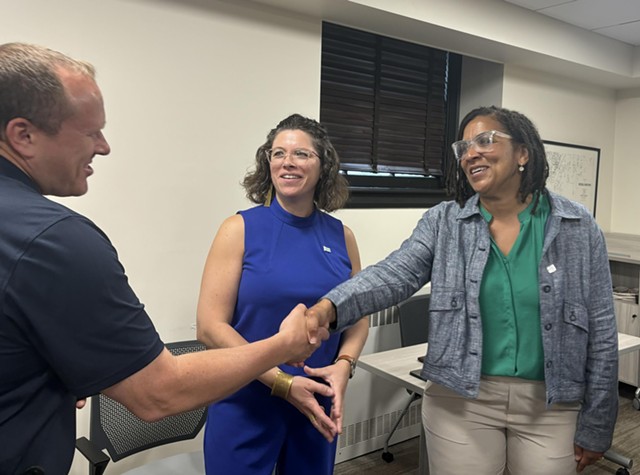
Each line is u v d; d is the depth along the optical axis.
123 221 2.04
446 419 1.34
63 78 0.79
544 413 1.26
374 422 2.85
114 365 0.81
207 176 2.23
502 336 1.26
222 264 1.40
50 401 0.80
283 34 2.40
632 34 3.52
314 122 1.52
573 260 1.25
